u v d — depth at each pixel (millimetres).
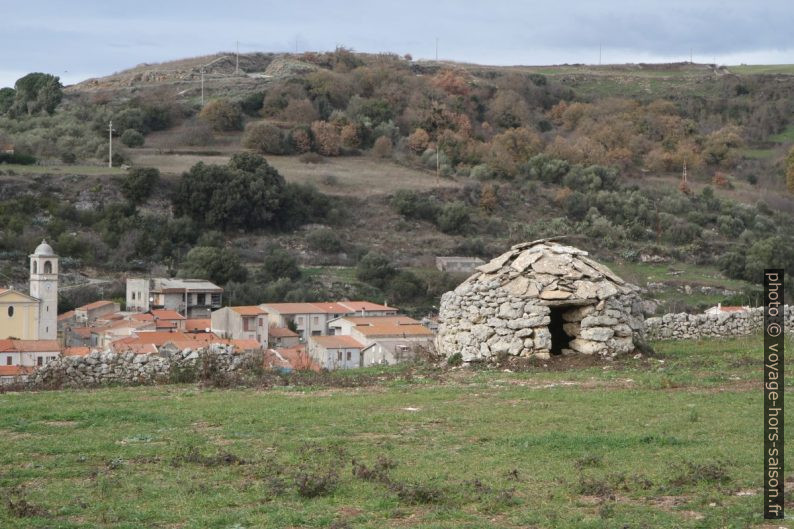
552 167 128375
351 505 15125
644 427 20062
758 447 18250
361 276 94500
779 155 145750
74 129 141375
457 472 16797
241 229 108688
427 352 31797
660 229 106125
